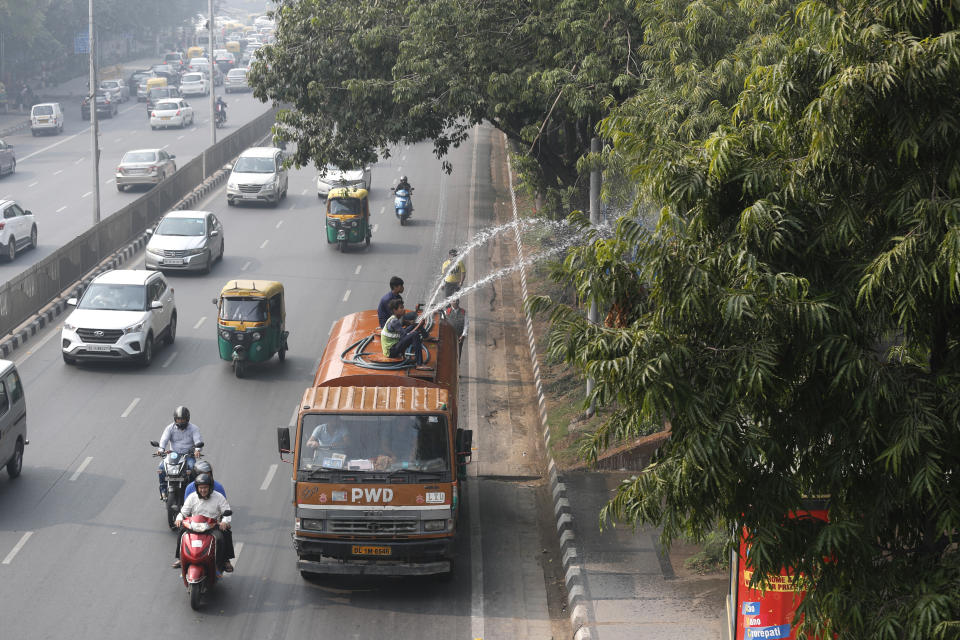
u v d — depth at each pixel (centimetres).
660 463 1123
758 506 1091
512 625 1752
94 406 2803
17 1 10125
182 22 18675
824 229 1045
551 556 2022
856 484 1088
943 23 1001
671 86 2083
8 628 1681
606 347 1050
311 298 3959
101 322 3095
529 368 3272
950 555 1037
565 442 2523
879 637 1007
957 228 920
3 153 6375
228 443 2572
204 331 3550
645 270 1105
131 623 1716
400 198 5234
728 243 1073
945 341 1080
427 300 3962
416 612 1789
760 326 1005
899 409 1013
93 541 2022
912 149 966
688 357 1035
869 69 955
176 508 2034
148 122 9238
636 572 1875
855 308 1037
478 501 2302
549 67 2895
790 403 1121
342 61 3228
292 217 5466
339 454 1767
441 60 2959
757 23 2022
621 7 2692
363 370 1936
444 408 1794
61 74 12812
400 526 1764
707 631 1648
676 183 1091
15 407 2288
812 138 1023
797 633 1280
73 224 5144
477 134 8388
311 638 1689
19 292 3459
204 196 5972
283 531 2111
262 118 8212
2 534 2030
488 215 5562
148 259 4241
